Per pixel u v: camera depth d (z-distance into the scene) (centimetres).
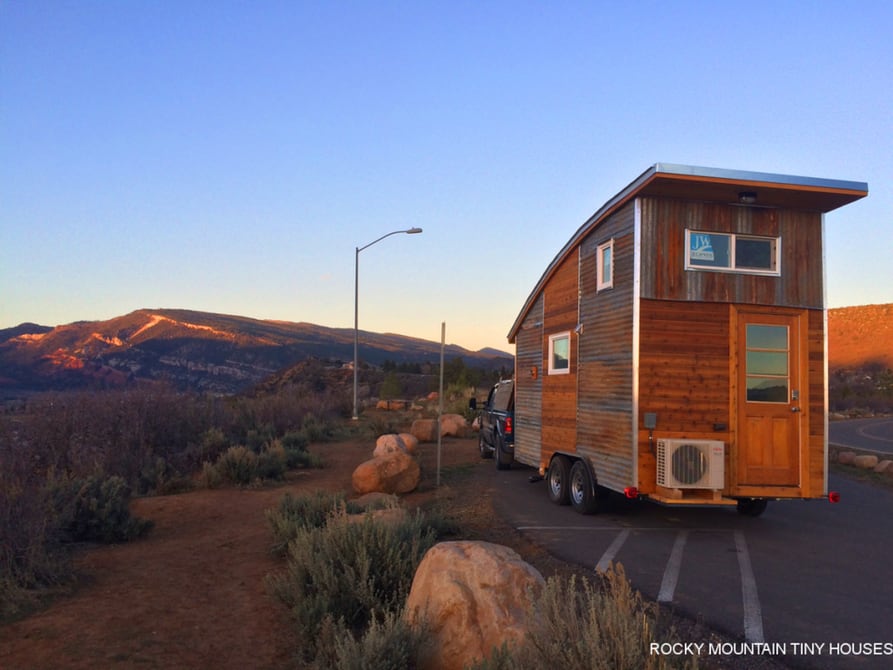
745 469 1087
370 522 759
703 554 928
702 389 1081
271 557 894
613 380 1131
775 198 1077
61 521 902
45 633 619
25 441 1373
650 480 1059
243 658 586
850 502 1433
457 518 1151
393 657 512
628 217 1106
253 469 1502
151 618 665
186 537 1016
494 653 459
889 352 9200
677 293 1080
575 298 1302
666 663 427
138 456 1510
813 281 1128
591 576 809
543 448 1426
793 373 1110
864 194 1054
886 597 739
